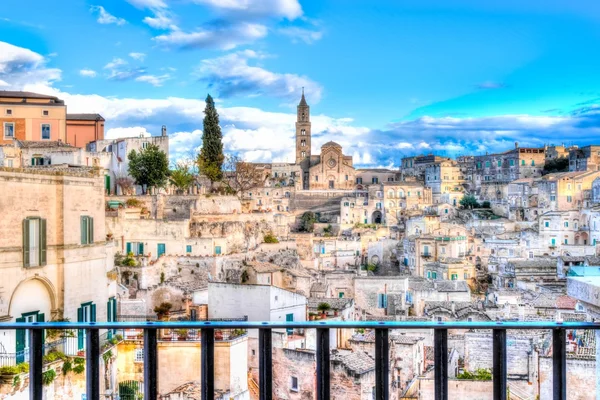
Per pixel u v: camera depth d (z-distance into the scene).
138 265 90.75
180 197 116.50
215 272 96.44
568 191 180.12
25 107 111.81
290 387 49.00
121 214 98.12
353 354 49.12
